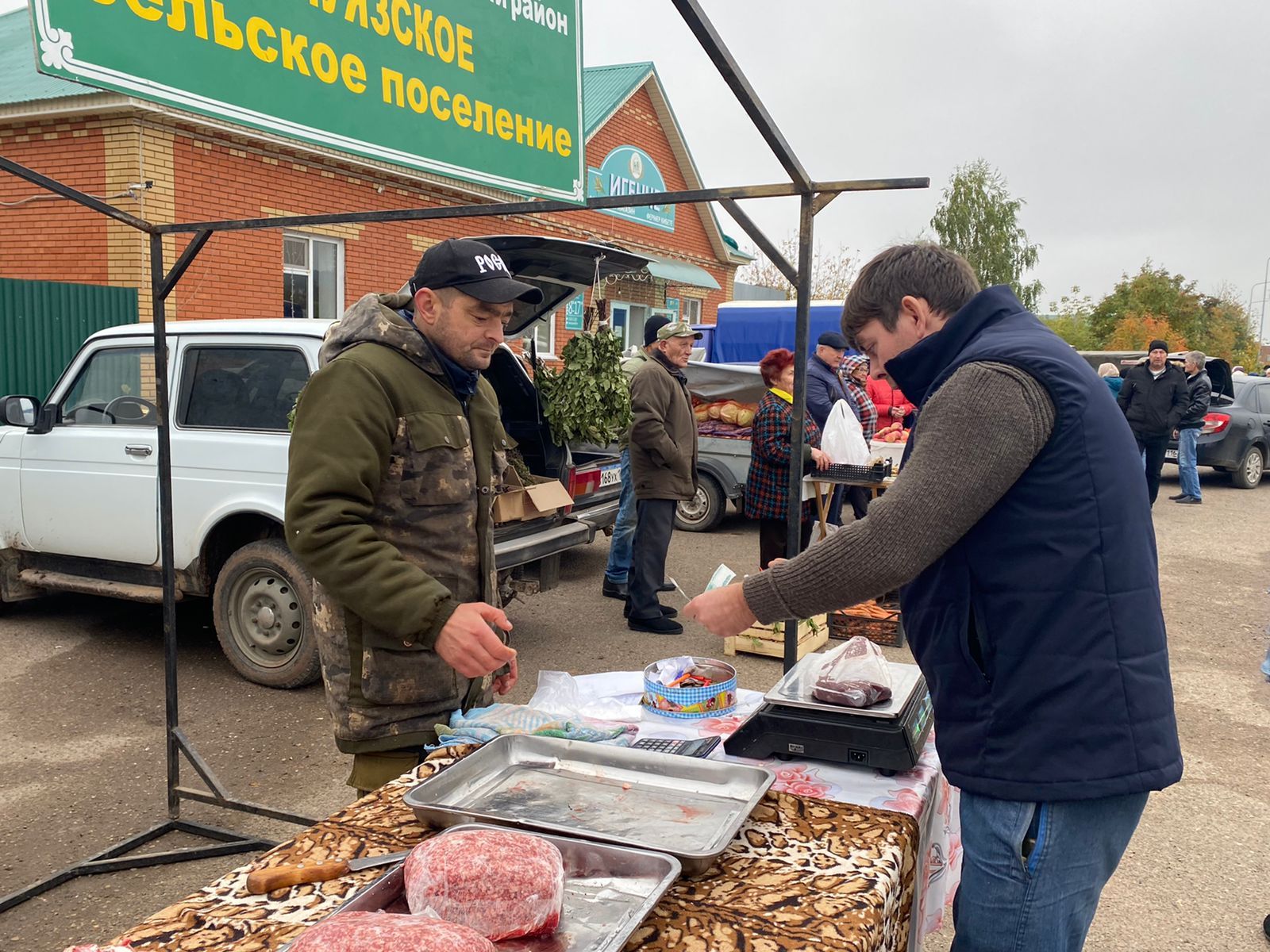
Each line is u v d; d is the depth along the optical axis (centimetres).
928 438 145
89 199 285
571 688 223
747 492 575
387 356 197
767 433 558
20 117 972
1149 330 4194
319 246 1182
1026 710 143
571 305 1669
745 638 529
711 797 160
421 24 257
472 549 213
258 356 465
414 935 100
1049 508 141
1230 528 1009
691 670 230
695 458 567
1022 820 145
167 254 988
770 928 122
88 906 285
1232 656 566
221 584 469
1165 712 144
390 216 258
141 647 524
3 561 536
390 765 209
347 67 241
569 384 524
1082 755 141
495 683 232
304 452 186
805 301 235
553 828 139
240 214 1063
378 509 197
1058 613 141
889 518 142
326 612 203
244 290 1073
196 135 1005
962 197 3666
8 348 868
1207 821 360
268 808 316
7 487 524
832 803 162
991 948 152
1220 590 735
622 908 123
